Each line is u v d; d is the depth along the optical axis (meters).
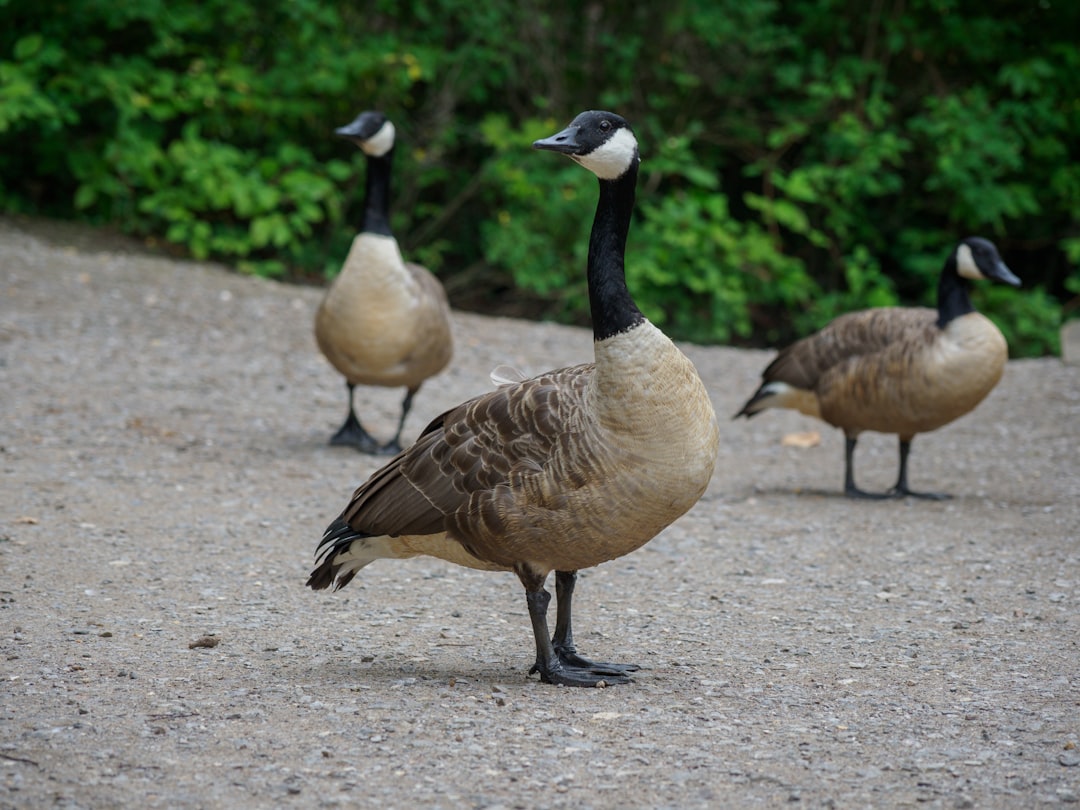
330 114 21.39
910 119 23.05
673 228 20.34
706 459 5.75
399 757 5.04
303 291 18.72
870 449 13.16
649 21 21.69
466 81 21.25
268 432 12.33
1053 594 7.79
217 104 20.11
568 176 20.28
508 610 7.55
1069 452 12.80
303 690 5.88
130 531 8.79
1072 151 23.53
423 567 8.50
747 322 21.84
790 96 23.16
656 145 21.86
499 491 5.79
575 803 4.61
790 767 4.97
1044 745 5.21
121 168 19.11
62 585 7.54
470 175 22.70
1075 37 22.84
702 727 5.44
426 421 13.35
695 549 9.01
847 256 22.89
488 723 5.45
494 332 18.06
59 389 13.07
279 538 8.89
